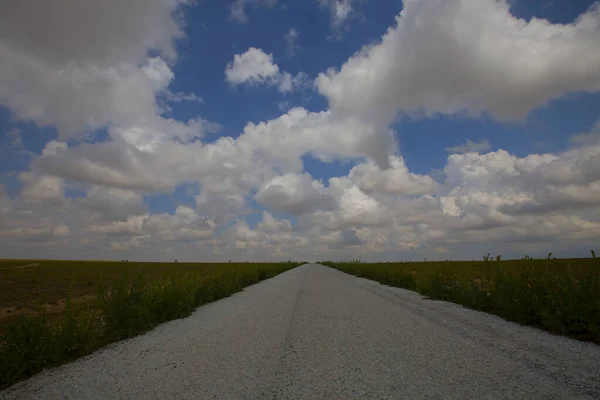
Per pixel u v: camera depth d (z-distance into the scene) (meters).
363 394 4.41
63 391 4.91
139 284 10.44
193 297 12.91
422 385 4.69
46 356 6.19
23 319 6.69
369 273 33.03
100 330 8.09
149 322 9.46
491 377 4.97
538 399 4.18
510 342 7.09
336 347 6.86
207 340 7.77
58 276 38.06
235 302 15.19
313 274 42.41
